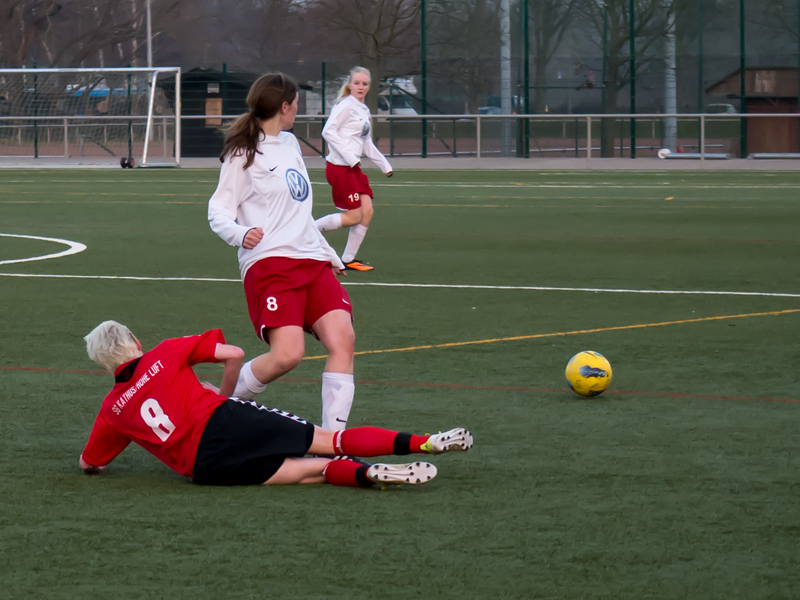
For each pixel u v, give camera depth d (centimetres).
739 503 1412
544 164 11275
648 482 1501
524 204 6738
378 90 14350
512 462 1595
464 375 2192
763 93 12750
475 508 1388
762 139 11969
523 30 12838
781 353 2403
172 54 19112
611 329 2700
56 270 3800
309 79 14300
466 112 13525
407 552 1239
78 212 6147
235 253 4297
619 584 1152
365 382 2130
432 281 3556
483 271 3806
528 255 4272
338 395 1602
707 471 1549
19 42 18612
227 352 1465
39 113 12200
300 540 1273
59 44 18988
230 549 1247
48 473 1538
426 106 13238
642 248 4500
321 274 1638
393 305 3067
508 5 12775
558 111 13238
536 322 2802
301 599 1115
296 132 12912
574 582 1157
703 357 2367
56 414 1881
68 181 8981
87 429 1786
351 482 1446
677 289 3384
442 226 5434
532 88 13200
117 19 19462
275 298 1591
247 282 1625
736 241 4747
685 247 4534
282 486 1466
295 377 2159
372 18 15438
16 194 7512
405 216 5962
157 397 1434
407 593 1130
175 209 6347
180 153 12325
